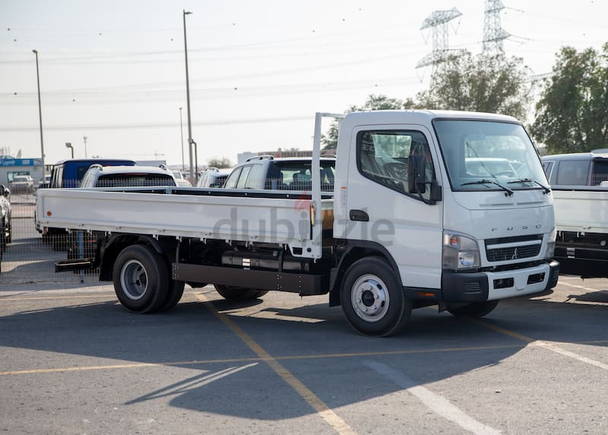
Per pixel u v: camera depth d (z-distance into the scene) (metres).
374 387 6.65
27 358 7.87
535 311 10.56
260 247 9.62
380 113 8.70
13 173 76.25
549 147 61.91
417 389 6.57
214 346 8.39
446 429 5.51
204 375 7.12
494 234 8.34
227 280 9.82
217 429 5.56
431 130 8.31
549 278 8.96
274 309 10.93
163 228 10.23
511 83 69.25
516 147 9.02
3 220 18.36
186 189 12.41
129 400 6.33
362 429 5.53
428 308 10.95
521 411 5.91
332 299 9.08
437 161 8.26
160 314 10.57
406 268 8.46
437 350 8.09
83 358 7.87
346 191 8.88
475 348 8.16
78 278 14.19
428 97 72.31
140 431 5.54
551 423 5.61
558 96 60.03
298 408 6.06
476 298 8.15
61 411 6.05
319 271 9.23
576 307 10.87
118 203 10.77
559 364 7.40
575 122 60.09
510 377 6.94
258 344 8.48
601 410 5.91
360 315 8.83
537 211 8.85
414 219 8.38
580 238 10.42
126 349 8.27
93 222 11.11
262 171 13.48
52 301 11.78
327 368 7.35
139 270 10.70
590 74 60.25
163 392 6.56
